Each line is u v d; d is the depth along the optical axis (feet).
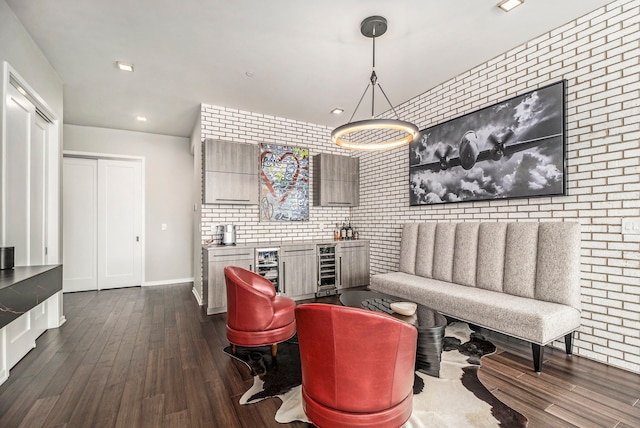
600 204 7.95
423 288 10.30
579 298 8.12
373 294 9.68
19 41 8.13
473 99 11.13
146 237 18.08
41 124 10.05
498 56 10.29
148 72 11.05
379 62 10.61
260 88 12.54
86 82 11.71
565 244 8.28
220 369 7.68
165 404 6.18
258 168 14.88
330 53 9.97
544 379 7.04
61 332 10.24
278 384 6.97
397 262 14.74
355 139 17.74
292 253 14.24
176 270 18.88
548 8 7.95
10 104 7.76
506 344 9.05
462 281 10.71
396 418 4.80
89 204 16.94
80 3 7.50
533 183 9.25
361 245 16.37
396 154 14.85
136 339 9.64
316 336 4.68
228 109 14.70
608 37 7.81
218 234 14.48
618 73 7.64
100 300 14.53
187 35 8.90
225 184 13.74
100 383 6.98
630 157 7.44
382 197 15.78
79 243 16.65
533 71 9.35
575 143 8.46
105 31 8.65
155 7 7.68
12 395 6.48
